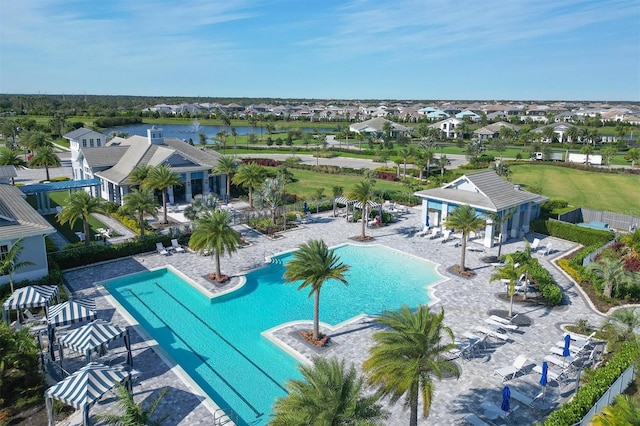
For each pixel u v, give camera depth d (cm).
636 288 3108
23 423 1855
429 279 3516
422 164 7575
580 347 2397
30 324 2573
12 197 3969
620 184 7219
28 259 3148
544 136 12669
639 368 2089
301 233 4584
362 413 1441
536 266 3366
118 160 5991
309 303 3103
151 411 1585
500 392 2095
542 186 7031
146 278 3497
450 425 1864
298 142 12762
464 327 2720
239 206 5534
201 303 3086
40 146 8331
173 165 5581
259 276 3553
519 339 2583
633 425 1434
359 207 4878
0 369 1998
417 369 1603
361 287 3372
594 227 4775
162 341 2600
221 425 1852
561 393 2094
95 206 3859
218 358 2436
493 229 4166
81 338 2073
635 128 16762
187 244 4153
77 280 3338
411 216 5303
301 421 1373
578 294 3228
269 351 2511
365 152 10338
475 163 8650
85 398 1688
